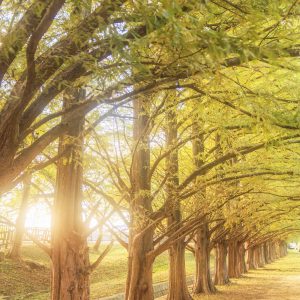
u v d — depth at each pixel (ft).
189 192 34.42
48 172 32.50
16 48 11.44
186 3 11.05
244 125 24.27
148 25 9.77
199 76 13.97
